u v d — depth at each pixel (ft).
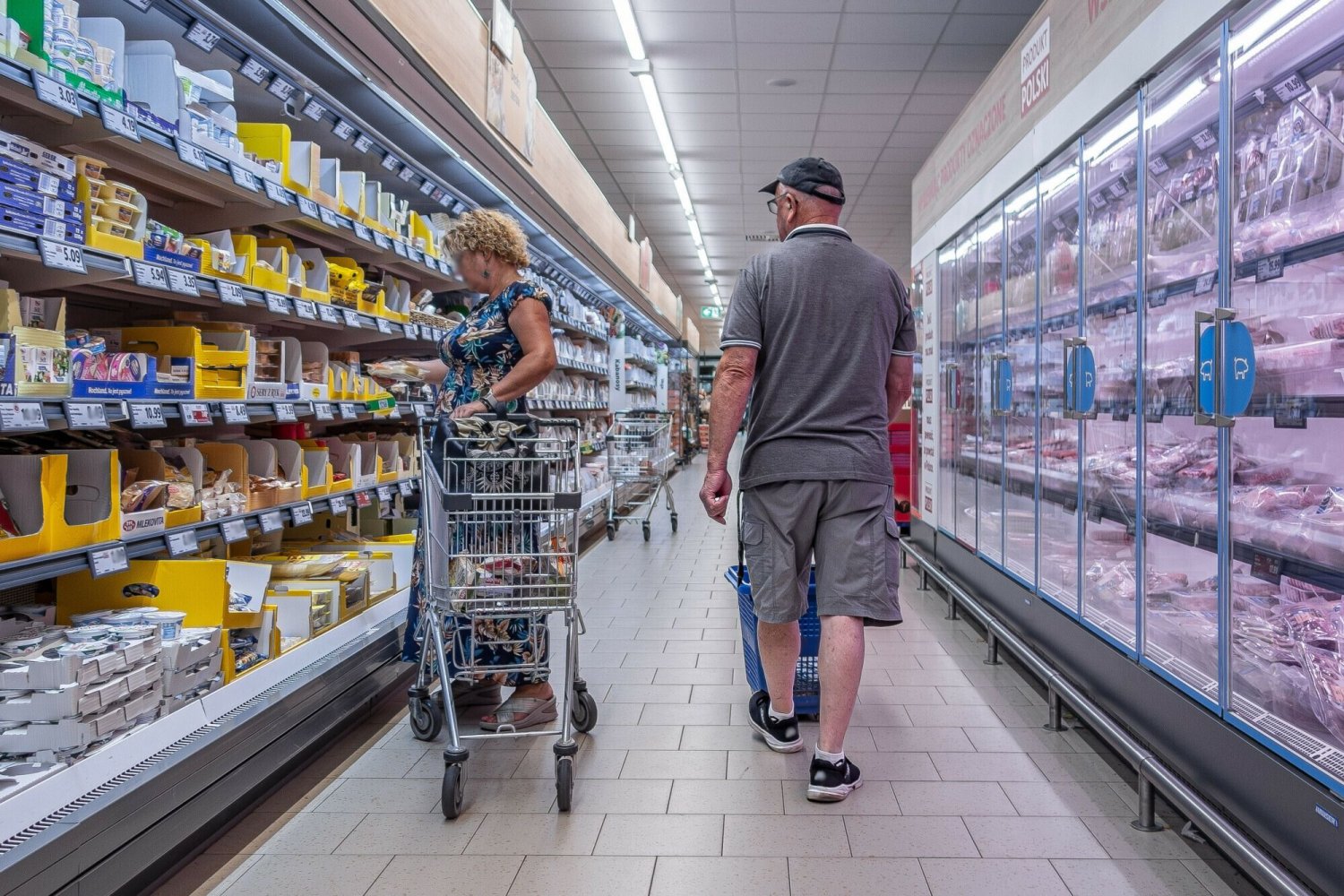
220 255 8.15
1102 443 9.73
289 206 9.20
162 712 6.73
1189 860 6.81
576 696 9.54
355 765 8.87
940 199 17.66
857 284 8.12
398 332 11.97
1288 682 6.28
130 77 7.24
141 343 7.79
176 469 7.86
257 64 8.46
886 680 11.46
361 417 12.09
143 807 5.94
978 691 11.00
